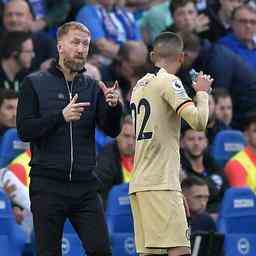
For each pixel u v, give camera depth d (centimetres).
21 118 2844
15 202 3544
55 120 2802
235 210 3759
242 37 4922
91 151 2886
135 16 5247
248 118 4109
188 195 3738
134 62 4369
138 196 2889
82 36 2859
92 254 2862
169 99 2847
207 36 4975
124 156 3772
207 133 4294
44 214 2834
